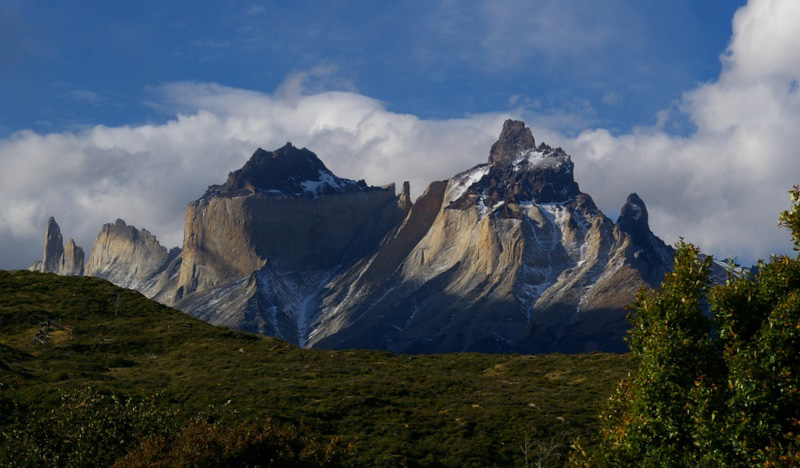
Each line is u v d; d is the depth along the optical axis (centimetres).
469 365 8588
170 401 6122
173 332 9038
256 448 3005
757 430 2491
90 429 3334
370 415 6034
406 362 8612
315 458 3069
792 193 2888
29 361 7394
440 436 5556
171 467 2888
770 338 2623
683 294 2884
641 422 2752
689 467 2630
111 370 7431
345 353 8875
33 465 3262
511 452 5219
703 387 2627
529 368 8269
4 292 9962
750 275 2934
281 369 7669
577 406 6341
